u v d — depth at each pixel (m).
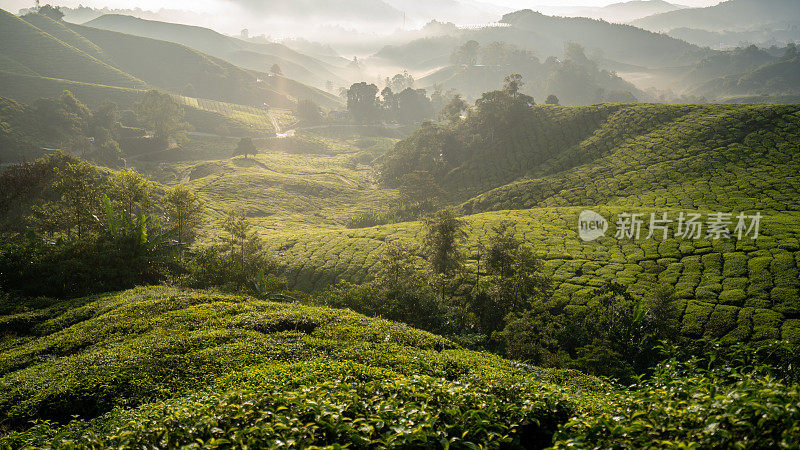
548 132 146.75
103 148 169.88
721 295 44.75
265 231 102.75
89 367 16.09
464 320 37.66
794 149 91.88
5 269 31.58
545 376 17.81
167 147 195.12
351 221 123.12
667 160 104.19
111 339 20.45
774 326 38.38
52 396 14.32
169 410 10.14
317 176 174.38
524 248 48.31
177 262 38.91
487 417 9.19
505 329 35.94
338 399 9.41
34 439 10.62
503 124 153.88
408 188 129.62
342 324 22.61
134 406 13.74
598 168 112.25
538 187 111.69
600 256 60.28
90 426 11.92
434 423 8.47
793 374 13.78
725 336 38.06
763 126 104.44
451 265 51.38
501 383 12.56
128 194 51.22
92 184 51.94
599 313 36.47
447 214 52.06
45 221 49.62
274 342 18.66
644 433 7.45
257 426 8.05
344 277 65.44
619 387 17.20
